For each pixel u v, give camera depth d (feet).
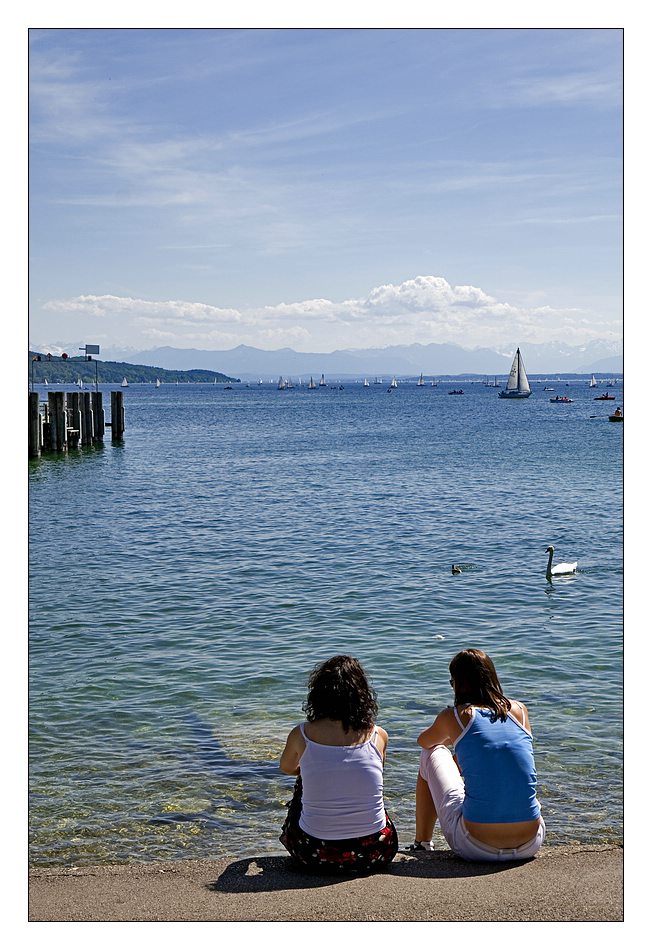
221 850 20.43
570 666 35.29
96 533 70.79
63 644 38.91
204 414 334.85
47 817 22.13
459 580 52.13
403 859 17.54
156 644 38.81
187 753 26.43
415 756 26.03
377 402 472.44
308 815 16.51
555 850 17.75
